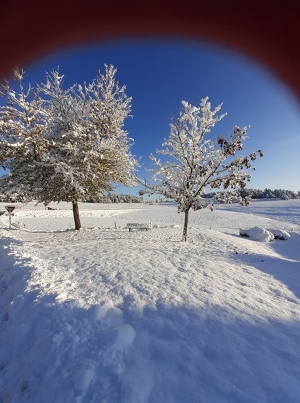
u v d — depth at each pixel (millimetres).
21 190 11039
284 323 2930
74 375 1996
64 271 4672
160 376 2039
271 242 12500
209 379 2021
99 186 12695
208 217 35656
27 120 10773
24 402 2051
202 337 2559
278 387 1951
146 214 41438
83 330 2570
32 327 2896
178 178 9617
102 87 11508
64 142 11141
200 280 4262
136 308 3107
